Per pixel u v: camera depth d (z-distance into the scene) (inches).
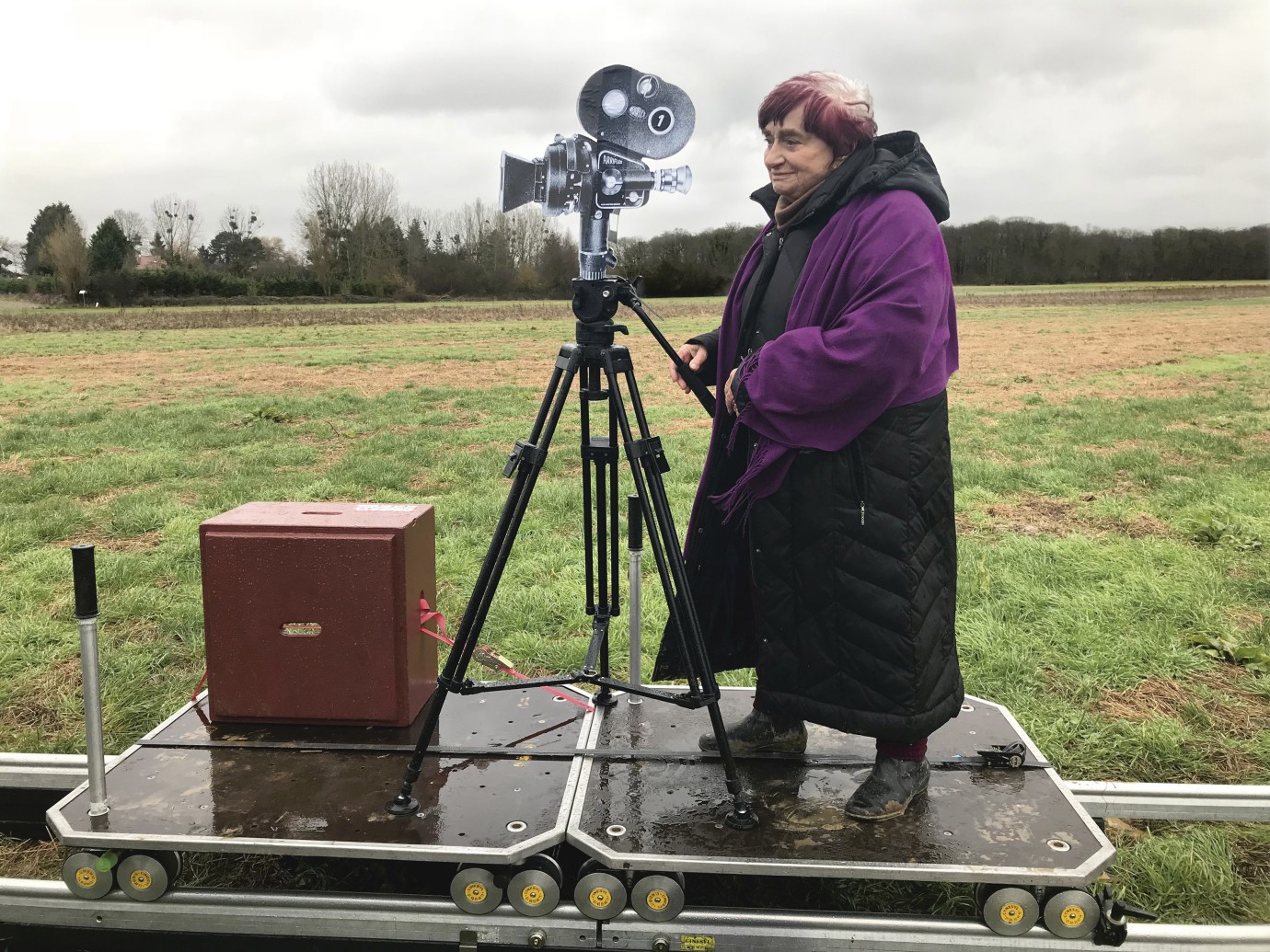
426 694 115.8
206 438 403.5
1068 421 443.8
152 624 183.5
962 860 82.0
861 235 85.6
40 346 1021.2
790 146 89.3
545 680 95.2
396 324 1492.4
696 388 98.4
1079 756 132.1
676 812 90.3
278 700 108.8
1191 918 99.4
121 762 100.7
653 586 200.5
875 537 86.7
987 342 971.9
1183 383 610.5
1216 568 211.9
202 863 107.5
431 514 116.7
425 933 86.0
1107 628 176.1
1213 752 134.3
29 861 110.5
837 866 80.7
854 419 85.1
